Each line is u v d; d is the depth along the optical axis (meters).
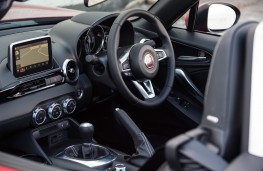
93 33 3.02
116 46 2.80
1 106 2.60
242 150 1.61
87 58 2.90
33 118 2.75
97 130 3.50
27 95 2.70
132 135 2.92
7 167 1.89
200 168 1.50
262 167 1.55
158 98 3.02
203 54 3.46
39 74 2.72
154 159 1.87
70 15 3.49
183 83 3.51
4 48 2.70
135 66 2.87
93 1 3.15
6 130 2.67
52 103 2.83
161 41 3.20
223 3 3.47
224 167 1.53
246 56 1.58
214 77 1.63
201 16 3.51
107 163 2.78
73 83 2.94
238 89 1.60
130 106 3.52
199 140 1.57
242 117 1.61
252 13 3.53
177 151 1.48
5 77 2.58
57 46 2.93
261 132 1.55
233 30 1.62
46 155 2.81
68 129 3.03
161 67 3.39
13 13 3.28
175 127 3.58
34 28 3.12
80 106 3.08
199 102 3.49
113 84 2.97
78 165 2.74
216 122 1.62
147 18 3.01
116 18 2.85
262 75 1.54
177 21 3.61
